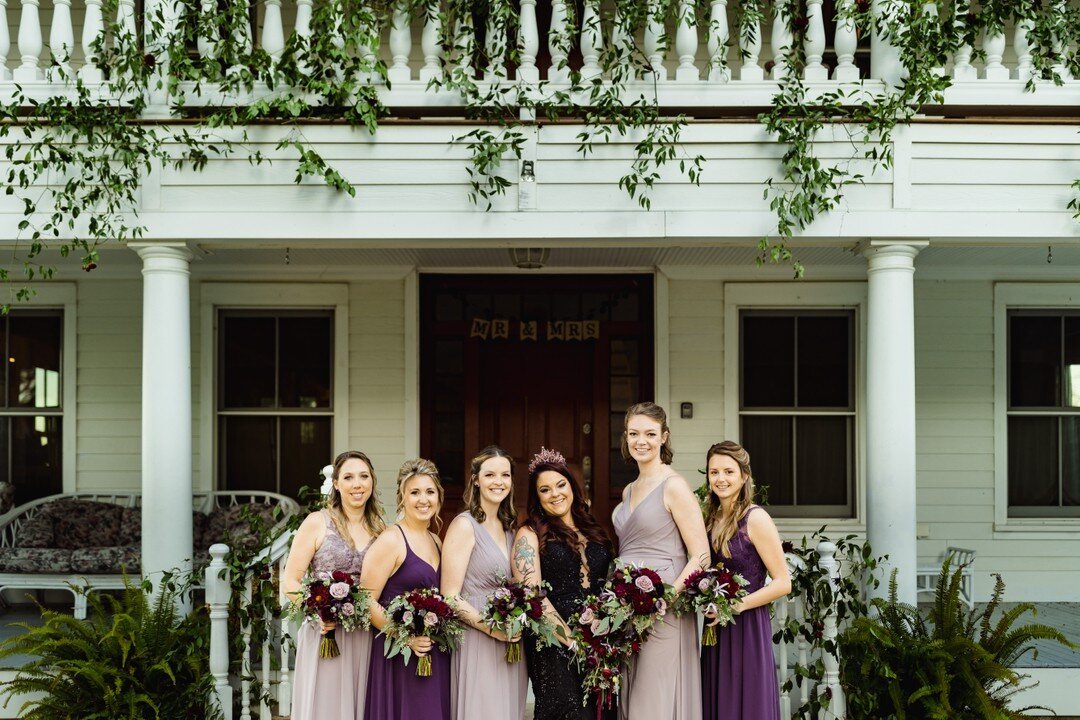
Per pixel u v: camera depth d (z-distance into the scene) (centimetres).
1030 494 696
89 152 465
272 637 466
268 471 688
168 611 431
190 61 458
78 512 626
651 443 370
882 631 417
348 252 611
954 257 630
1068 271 684
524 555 355
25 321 686
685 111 479
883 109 460
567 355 708
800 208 461
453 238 473
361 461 369
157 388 466
